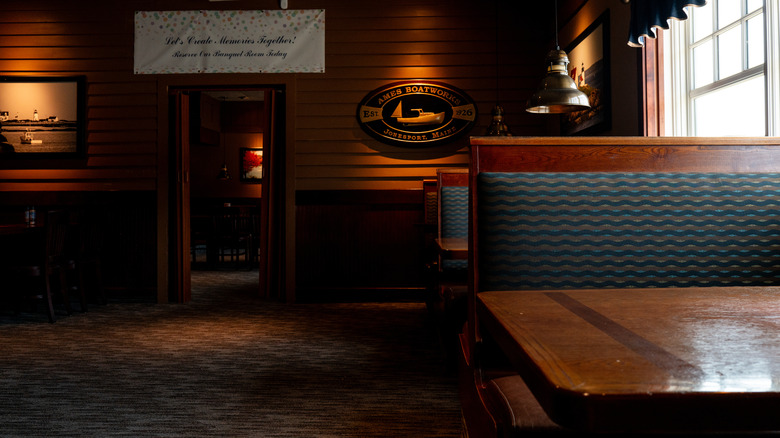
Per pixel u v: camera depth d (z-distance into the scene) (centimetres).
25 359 396
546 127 638
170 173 646
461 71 642
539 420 125
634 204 184
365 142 645
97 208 646
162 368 372
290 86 641
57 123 639
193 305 625
